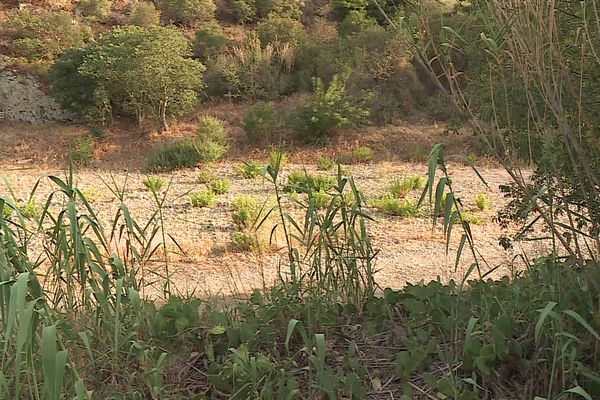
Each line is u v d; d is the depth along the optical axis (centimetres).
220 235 937
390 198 1127
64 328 274
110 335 296
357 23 2577
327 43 2477
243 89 2308
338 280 366
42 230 307
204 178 1562
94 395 265
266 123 1969
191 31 2652
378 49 2297
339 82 2030
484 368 272
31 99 2134
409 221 1011
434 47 280
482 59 379
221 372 281
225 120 2131
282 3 2820
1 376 215
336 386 269
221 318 335
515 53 262
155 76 1983
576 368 261
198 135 1900
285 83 2314
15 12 2442
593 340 280
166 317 335
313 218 341
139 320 299
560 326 259
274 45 2414
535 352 287
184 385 292
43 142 1953
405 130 2003
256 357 289
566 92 335
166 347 314
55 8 2564
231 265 748
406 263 768
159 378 271
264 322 332
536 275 343
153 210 1168
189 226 1017
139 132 2039
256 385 264
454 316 316
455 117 439
